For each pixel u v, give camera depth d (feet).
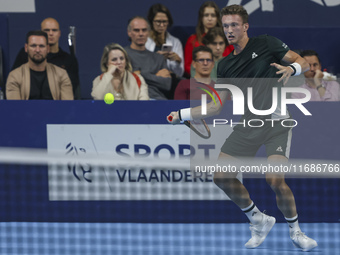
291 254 44.98
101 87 55.67
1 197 52.85
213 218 52.49
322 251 45.78
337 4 74.69
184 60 66.90
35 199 52.90
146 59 63.10
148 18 66.33
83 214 53.01
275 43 46.70
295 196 51.78
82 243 47.96
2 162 52.54
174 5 73.97
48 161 52.49
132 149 52.08
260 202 51.11
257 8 74.13
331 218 51.78
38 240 48.57
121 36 73.51
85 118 51.93
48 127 52.19
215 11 64.39
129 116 51.75
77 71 61.57
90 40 73.20
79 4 72.84
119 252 45.68
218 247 46.80
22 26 73.20
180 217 52.60
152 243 47.83
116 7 73.26
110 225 52.26
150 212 52.70
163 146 51.88
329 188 51.52
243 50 47.16
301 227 50.98
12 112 52.13
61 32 73.05
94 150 52.24
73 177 52.65
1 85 63.31
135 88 57.47
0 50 63.82
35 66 56.54
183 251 45.78
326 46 67.51
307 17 75.00
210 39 63.21
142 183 52.44
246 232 50.26
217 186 51.96
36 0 72.95
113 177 52.54
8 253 45.65
